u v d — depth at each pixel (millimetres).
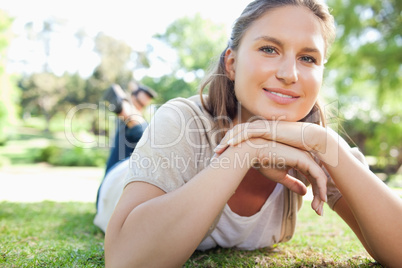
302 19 1094
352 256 1444
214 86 1334
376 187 1094
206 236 1391
